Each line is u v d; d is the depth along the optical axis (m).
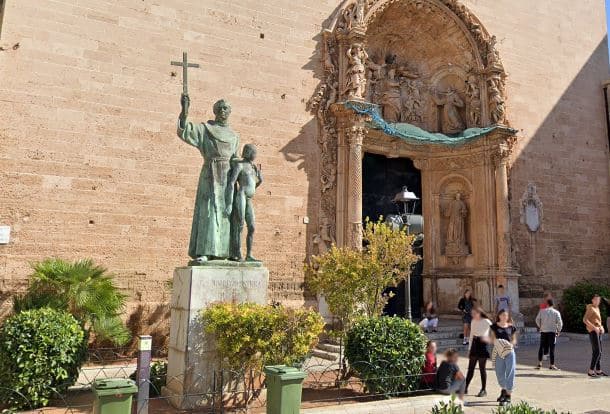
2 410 7.95
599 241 21.45
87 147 13.02
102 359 12.15
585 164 21.66
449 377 9.15
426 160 20.00
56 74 12.87
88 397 9.00
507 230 18.19
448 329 16.52
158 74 14.09
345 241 15.63
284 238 15.21
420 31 19.67
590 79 22.56
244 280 8.86
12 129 12.27
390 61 19.81
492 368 12.69
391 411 7.96
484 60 19.12
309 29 16.45
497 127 18.09
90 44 13.34
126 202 13.32
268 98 15.51
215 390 8.20
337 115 16.33
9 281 11.82
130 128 13.58
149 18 14.16
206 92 14.64
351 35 16.36
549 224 20.25
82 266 11.05
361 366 9.09
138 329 12.94
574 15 22.61
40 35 12.80
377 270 10.49
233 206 9.21
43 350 8.25
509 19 20.66
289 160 15.59
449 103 19.80
